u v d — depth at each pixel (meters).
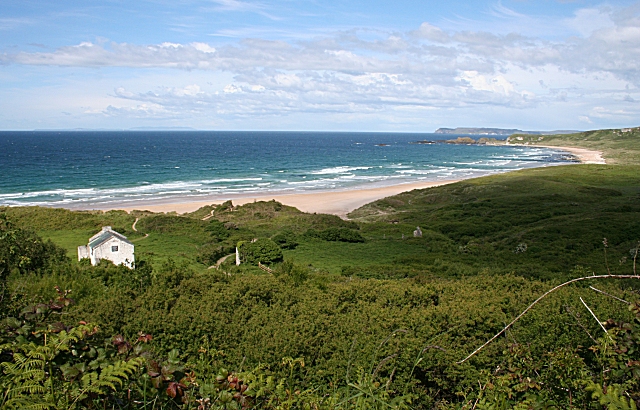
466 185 77.94
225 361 8.84
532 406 4.88
